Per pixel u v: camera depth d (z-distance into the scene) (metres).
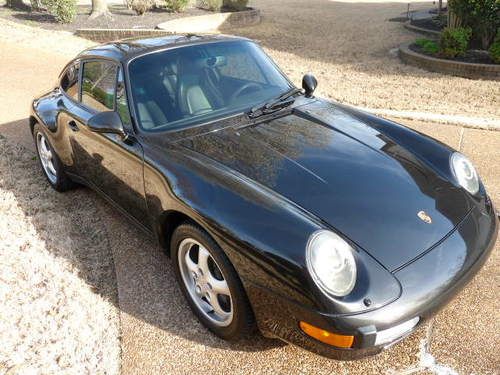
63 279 3.33
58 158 4.47
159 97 3.32
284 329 2.33
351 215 2.46
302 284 2.14
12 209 4.38
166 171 2.86
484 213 2.82
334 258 2.16
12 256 3.59
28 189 4.83
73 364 2.64
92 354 2.72
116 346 2.79
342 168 2.83
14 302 3.09
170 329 2.91
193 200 2.61
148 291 3.25
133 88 3.34
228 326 2.69
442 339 2.73
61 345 2.76
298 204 2.50
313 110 3.61
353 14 18.20
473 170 3.11
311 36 14.02
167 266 3.51
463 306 2.98
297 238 2.21
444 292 2.32
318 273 2.13
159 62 3.49
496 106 7.37
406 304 2.19
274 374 2.56
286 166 2.80
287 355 2.68
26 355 2.69
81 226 4.10
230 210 2.46
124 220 4.17
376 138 3.28
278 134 3.17
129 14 16.45
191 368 2.62
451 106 7.39
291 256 2.18
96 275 3.41
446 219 2.59
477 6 9.98
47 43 12.01
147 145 3.10
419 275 2.28
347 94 8.08
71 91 4.25
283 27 15.60
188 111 3.31
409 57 10.48
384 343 2.19
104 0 15.73
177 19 14.56
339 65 10.48
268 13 18.70
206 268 2.73
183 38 3.84
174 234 2.84
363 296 2.14
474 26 10.42
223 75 3.61
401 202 2.61
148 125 3.22
